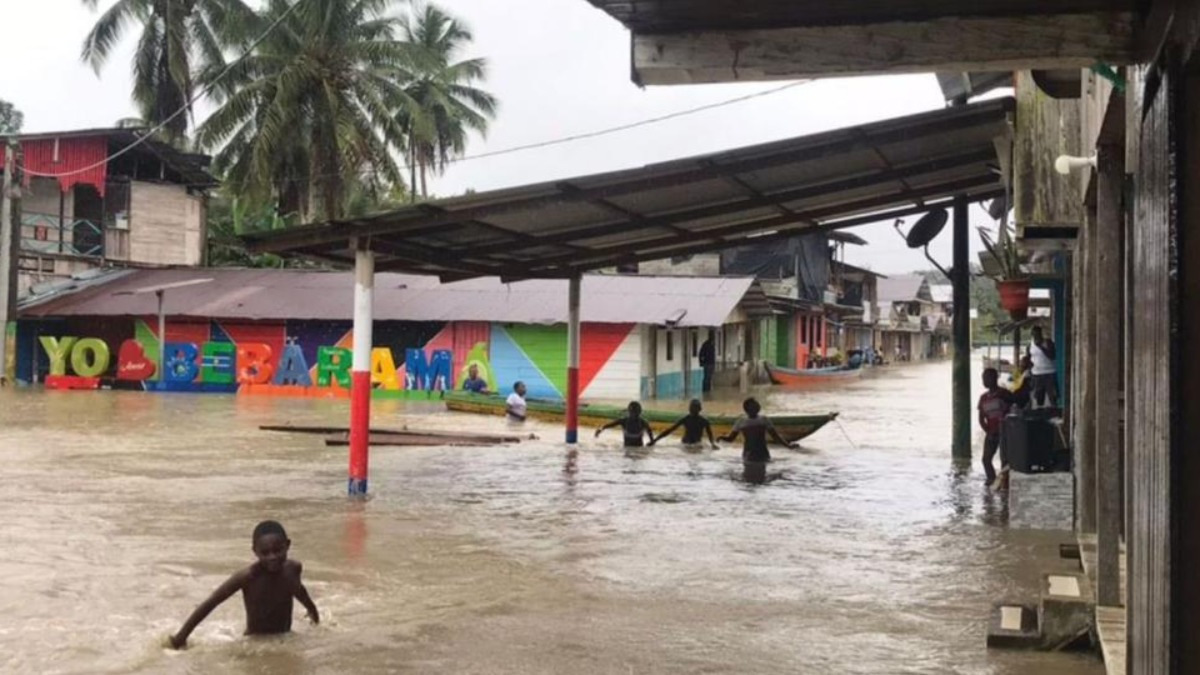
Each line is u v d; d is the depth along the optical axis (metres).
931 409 30.03
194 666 6.39
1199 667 2.68
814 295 52.16
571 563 9.33
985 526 11.30
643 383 31.78
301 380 32.31
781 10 3.59
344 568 9.05
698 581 8.71
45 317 33.59
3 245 32.50
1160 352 2.86
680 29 3.76
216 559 9.28
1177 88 2.69
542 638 7.07
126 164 38.69
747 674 6.36
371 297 12.85
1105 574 6.70
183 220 39.81
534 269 18.06
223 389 32.44
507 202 12.06
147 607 7.69
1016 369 24.02
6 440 18.66
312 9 34.47
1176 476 2.70
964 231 17.27
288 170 36.41
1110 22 3.48
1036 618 7.27
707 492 13.61
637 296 32.06
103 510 11.76
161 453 17.05
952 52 3.61
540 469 15.73
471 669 6.41
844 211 15.34
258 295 33.66
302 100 35.25
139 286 34.62
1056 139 9.98
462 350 32.19
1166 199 2.75
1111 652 5.77
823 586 8.57
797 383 43.44
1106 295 6.71
